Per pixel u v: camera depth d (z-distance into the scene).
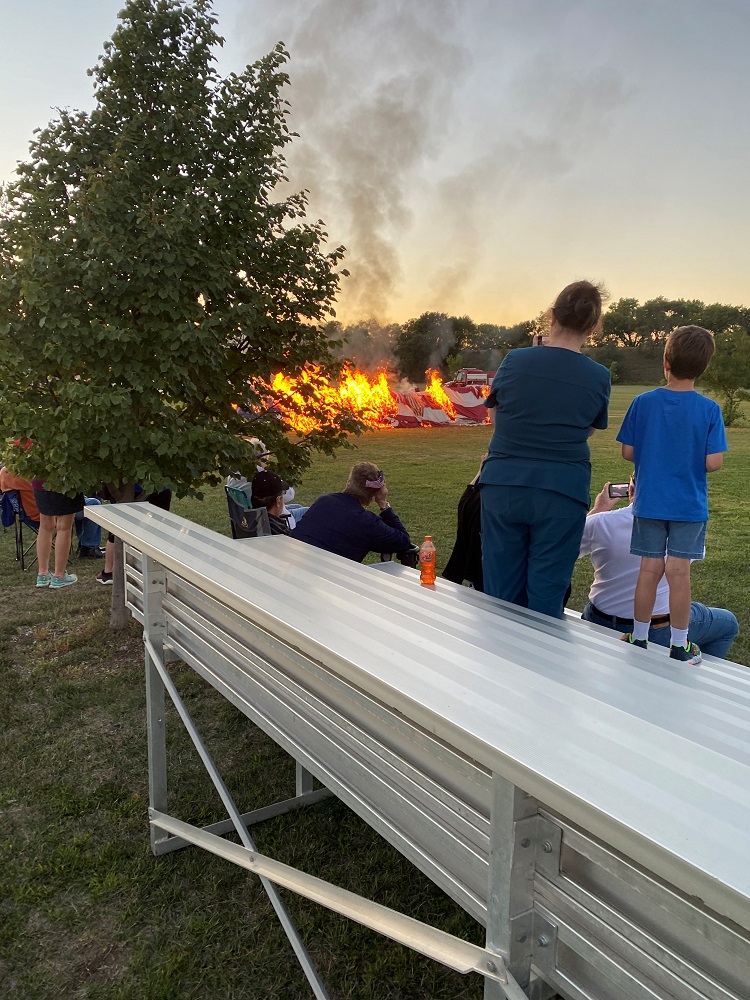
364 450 17.00
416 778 1.18
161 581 2.30
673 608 3.06
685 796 0.75
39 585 6.02
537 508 2.45
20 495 6.51
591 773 0.80
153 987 1.95
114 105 4.21
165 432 4.26
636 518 3.15
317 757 1.50
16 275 3.87
